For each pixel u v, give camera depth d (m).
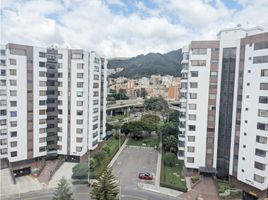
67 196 44.53
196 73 58.94
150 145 90.62
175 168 67.19
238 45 54.41
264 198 49.66
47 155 70.25
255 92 50.16
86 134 73.06
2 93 61.88
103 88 83.75
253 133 50.72
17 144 63.25
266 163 48.78
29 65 63.75
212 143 59.41
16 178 60.22
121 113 164.50
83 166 59.81
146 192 53.47
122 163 71.00
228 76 56.41
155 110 149.50
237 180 55.38
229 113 56.88
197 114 59.72
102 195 42.78
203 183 57.66
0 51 60.75
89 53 72.12
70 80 69.44
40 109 66.81
